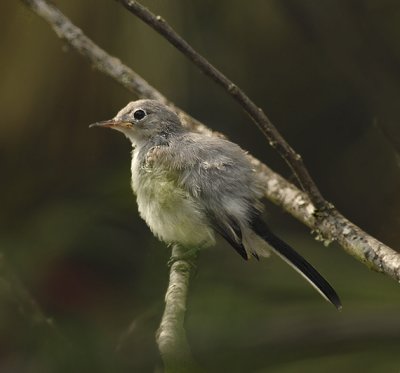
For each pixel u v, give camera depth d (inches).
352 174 538.6
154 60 448.5
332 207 331.6
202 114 524.7
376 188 527.5
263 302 354.9
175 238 380.2
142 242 425.4
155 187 375.2
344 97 565.3
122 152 458.9
